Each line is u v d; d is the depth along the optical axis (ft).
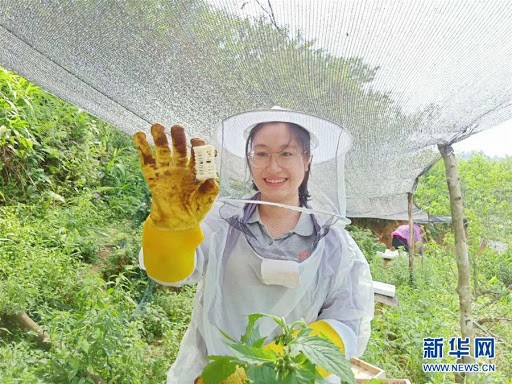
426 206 28.02
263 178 5.26
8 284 12.34
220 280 5.90
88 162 22.24
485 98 5.81
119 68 5.44
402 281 24.59
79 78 6.06
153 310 14.96
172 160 4.55
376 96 5.02
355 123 5.74
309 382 3.25
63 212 19.06
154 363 12.02
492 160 27.32
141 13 4.33
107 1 4.31
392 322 17.33
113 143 26.53
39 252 14.62
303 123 4.98
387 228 40.73
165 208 4.64
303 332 3.53
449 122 6.66
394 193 16.84
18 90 18.99
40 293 13.64
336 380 5.80
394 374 13.94
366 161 7.91
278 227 5.58
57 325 11.18
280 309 5.81
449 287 23.91
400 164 9.84
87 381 10.12
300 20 3.84
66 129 23.07
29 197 19.30
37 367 10.00
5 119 18.24
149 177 4.54
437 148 9.75
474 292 22.22
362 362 11.92
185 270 5.08
